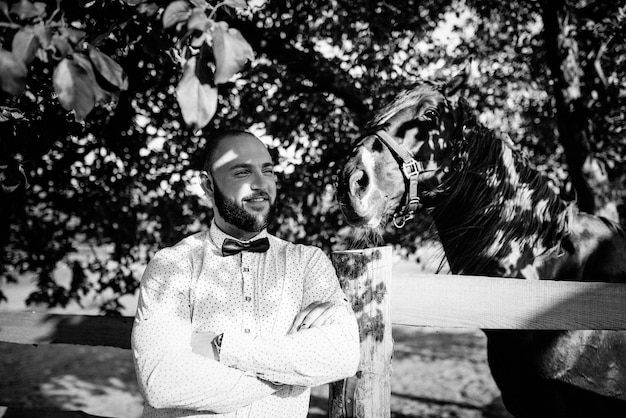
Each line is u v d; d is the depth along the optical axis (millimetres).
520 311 1681
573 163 3883
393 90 4129
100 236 4039
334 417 1609
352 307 1601
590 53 4461
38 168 3570
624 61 4473
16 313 2061
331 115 4516
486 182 2303
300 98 4379
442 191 2311
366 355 1576
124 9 1540
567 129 3883
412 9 4113
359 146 2258
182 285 1437
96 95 1161
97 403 5551
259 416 1404
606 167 4629
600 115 4395
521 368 2293
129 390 6047
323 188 4375
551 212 2346
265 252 1531
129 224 4000
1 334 2057
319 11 4234
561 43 3877
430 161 2260
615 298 1696
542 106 4973
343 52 4340
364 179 2213
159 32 1462
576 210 2459
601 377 2158
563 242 2346
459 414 5023
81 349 8297
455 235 2398
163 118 4016
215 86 1149
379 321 1585
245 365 1322
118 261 4070
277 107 4340
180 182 3938
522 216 2297
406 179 2223
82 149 3717
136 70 3531
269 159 1539
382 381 1580
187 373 1285
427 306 1681
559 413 2215
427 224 2980
